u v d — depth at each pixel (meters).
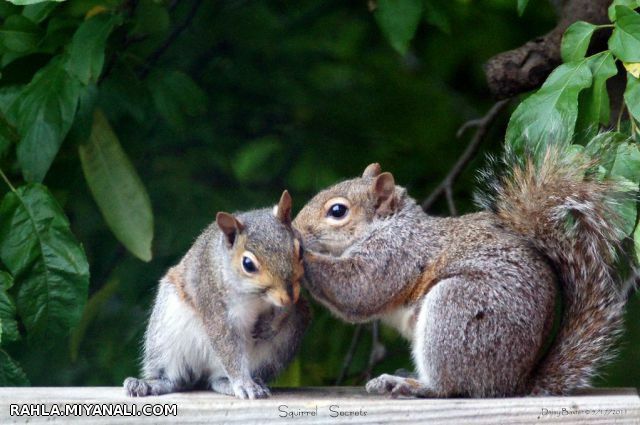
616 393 7.88
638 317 11.19
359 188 8.84
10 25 9.52
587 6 9.54
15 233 8.63
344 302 8.49
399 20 9.74
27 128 8.90
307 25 13.16
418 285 8.26
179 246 11.70
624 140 7.70
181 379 8.21
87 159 9.86
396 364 11.85
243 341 7.76
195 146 12.55
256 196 12.52
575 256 7.80
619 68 9.23
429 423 6.71
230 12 12.77
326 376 11.70
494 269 7.73
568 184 7.78
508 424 6.73
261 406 6.73
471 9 12.88
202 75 12.67
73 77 9.05
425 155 12.92
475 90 13.45
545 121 7.61
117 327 11.62
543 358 7.79
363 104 13.21
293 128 13.02
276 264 7.27
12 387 8.20
